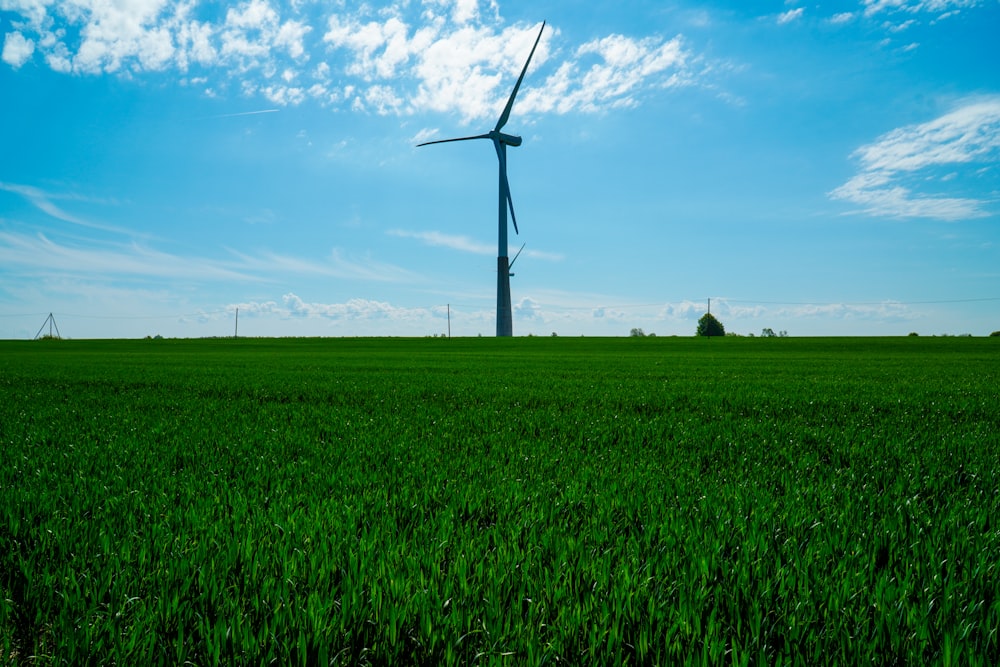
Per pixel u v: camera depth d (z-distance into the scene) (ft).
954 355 166.20
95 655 8.27
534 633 8.48
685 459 23.27
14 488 17.04
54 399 46.21
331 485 18.60
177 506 15.52
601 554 11.89
